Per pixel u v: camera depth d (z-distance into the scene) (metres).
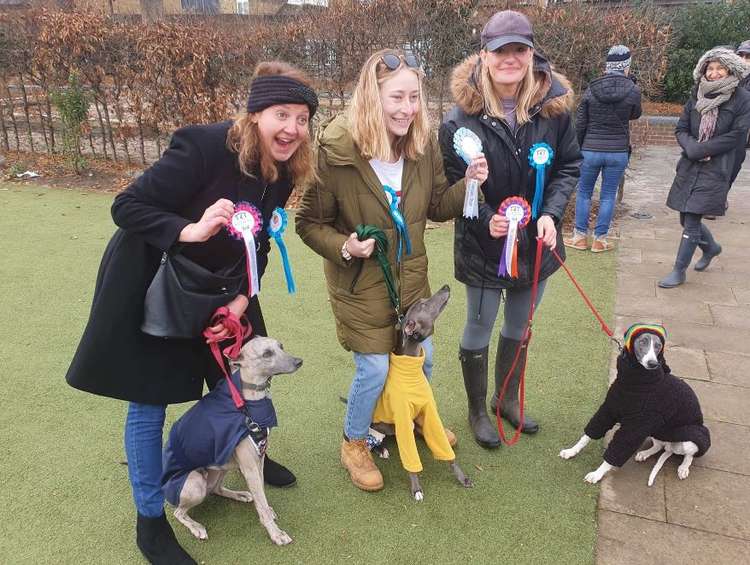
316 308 4.71
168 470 2.47
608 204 5.82
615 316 4.55
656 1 13.57
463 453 3.08
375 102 2.27
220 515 2.67
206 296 2.05
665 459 2.87
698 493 2.78
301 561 2.42
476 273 2.90
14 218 6.93
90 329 2.11
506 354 3.21
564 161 2.88
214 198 2.07
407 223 2.53
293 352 4.05
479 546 2.49
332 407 3.46
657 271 5.45
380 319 2.59
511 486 2.84
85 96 8.96
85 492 2.77
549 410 3.43
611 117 5.54
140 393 2.18
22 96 10.61
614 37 6.70
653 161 10.46
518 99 2.69
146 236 1.98
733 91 4.62
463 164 2.79
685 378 3.71
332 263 2.60
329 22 7.91
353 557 2.44
